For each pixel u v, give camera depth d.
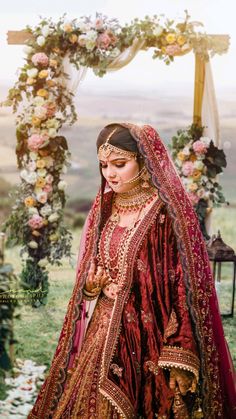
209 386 2.79
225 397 2.91
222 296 5.57
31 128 4.54
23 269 4.70
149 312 2.75
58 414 2.82
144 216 2.79
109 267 2.82
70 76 4.54
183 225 2.73
